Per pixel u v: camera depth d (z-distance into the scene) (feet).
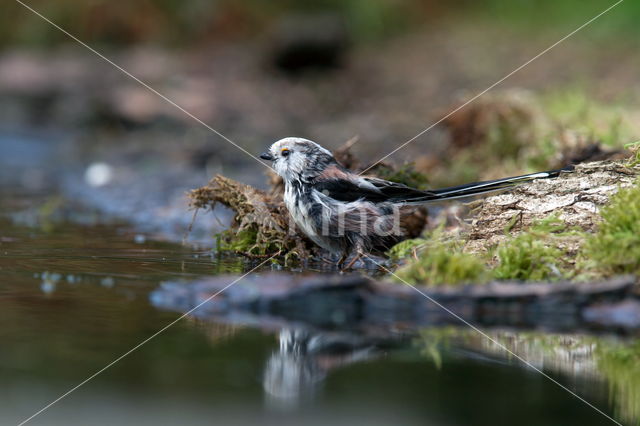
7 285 29.35
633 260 27.55
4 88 89.81
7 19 104.63
